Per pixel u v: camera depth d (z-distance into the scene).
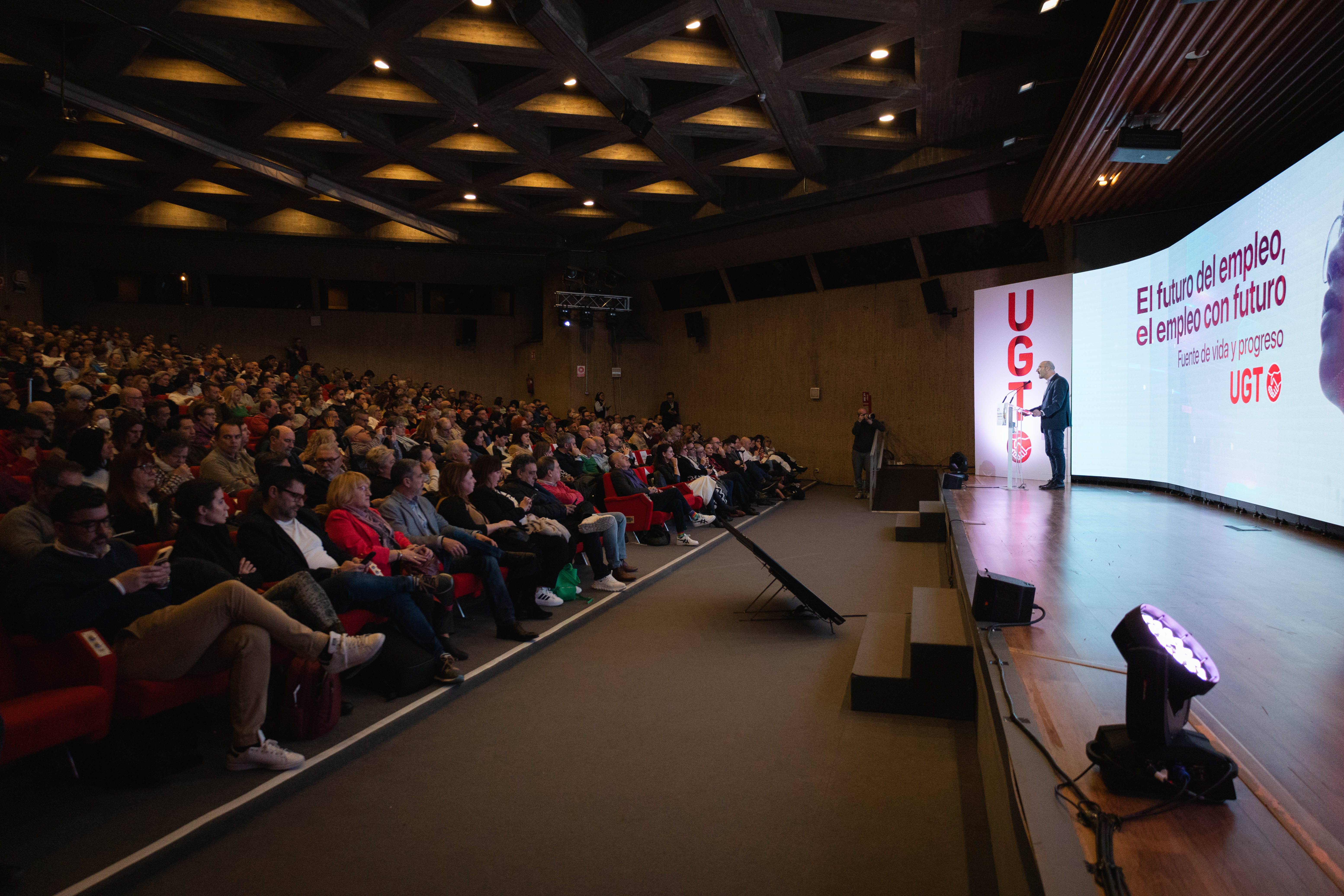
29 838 2.28
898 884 2.23
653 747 3.22
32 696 2.40
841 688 3.93
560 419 16.72
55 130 9.81
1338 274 5.16
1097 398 9.65
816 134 10.20
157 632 2.66
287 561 3.46
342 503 4.07
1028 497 8.52
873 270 14.12
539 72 8.18
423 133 9.94
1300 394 5.73
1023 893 1.77
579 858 2.37
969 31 7.33
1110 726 2.01
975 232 12.41
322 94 8.55
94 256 15.98
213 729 3.13
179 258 16.34
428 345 18.55
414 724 3.43
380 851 2.39
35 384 7.56
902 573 6.83
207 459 5.18
